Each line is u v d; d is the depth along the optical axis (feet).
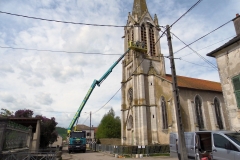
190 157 49.11
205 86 139.33
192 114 114.73
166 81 124.67
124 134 143.95
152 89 132.46
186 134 52.60
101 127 233.55
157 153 94.07
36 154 54.54
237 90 54.49
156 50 155.22
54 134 145.48
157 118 124.67
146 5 175.52
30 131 80.53
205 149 49.88
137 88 134.31
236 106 54.39
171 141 60.13
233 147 35.96
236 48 55.98
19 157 48.44
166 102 121.60
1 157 45.06
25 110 153.89
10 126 52.13
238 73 54.75
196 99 123.95
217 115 128.98
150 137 121.70
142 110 125.08
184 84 124.77
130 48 143.23
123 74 160.35
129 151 94.84
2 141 46.34
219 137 39.96
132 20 164.35
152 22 165.27
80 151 133.69
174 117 111.65
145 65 142.92
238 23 61.31
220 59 60.95
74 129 139.54
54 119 142.82
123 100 152.66
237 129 53.26
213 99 131.13
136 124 125.08
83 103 136.46
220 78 60.29
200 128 116.88
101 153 116.98
